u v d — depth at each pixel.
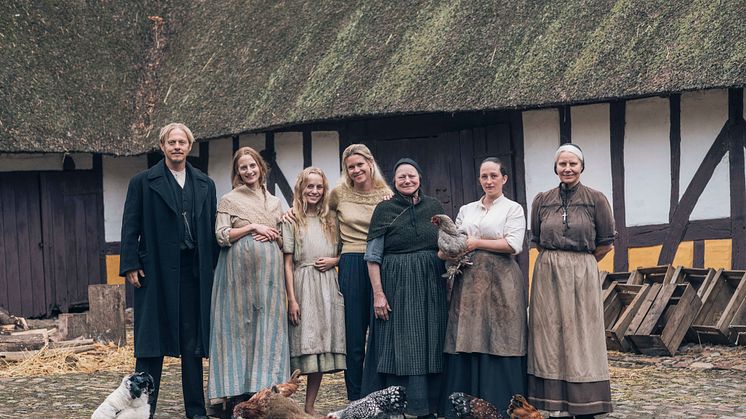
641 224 11.34
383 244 7.13
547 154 12.03
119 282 15.52
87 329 10.84
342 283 7.36
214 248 7.35
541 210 6.93
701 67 10.48
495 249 6.91
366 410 6.32
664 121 11.18
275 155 14.53
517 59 12.12
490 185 7.03
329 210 7.46
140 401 6.71
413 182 7.08
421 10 13.94
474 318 6.90
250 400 6.40
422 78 12.68
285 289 7.33
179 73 16.00
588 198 6.82
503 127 12.34
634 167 11.41
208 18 16.73
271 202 7.44
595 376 6.69
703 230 10.91
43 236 14.96
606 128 11.59
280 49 14.99
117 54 16.27
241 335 7.15
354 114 12.89
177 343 7.20
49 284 14.98
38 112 14.44
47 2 16.05
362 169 7.36
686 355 9.74
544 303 6.79
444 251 6.89
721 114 10.80
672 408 7.68
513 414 6.31
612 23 11.69
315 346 7.23
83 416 7.69
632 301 10.29
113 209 15.53
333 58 14.10
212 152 15.24
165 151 7.28
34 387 8.92
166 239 7.19
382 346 7.08
